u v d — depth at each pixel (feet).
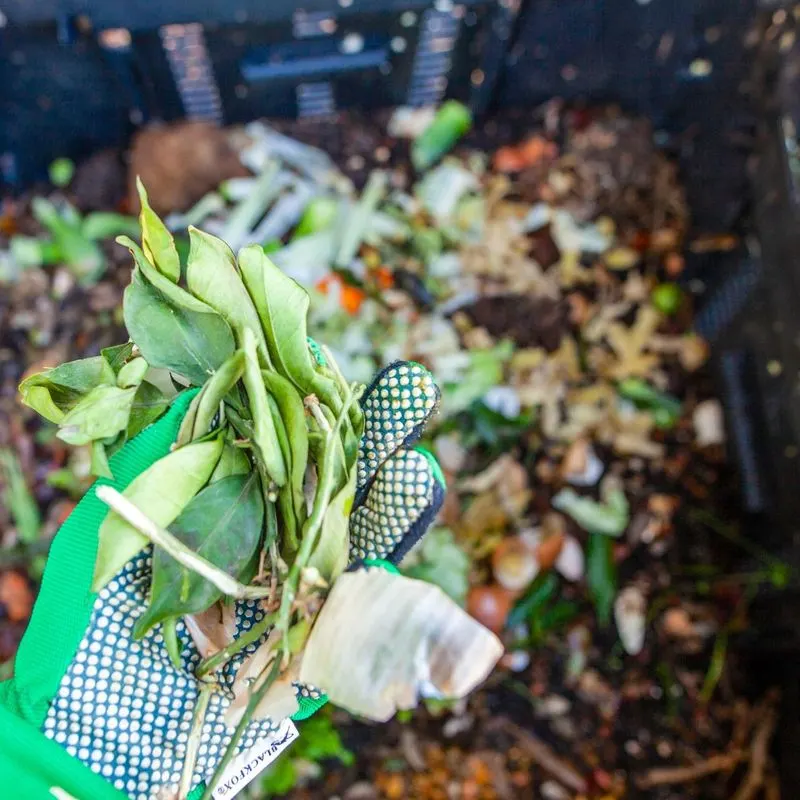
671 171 3.20
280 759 2.53
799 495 2.50
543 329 3.05
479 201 3.15
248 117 3.15
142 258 1.01
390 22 2.80
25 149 3.08
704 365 3.08
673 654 2.84
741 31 2.68
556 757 2.71
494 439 2.90
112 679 1.15
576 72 3.08
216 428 1.11
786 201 2.52
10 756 1.10
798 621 2.53
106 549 0.98
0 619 2.70
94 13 2.58
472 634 0.94
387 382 1.20
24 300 3.01
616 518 2.90
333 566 1.05
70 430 1.02
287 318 1.08
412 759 2.65
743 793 2.67
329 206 3.06
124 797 1.12
